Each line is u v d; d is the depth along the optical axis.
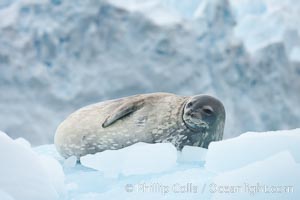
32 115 195.25
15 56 198.38
